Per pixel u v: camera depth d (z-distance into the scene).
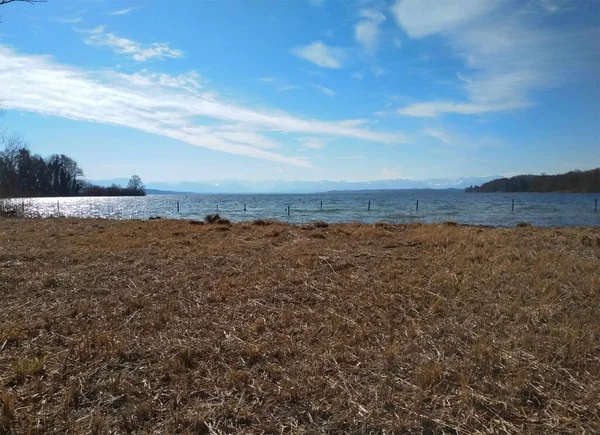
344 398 3.10
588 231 12.45
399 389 3.25
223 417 2.86
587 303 5.21
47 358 3.71
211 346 4.01
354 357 3.78
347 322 4.68
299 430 2.73
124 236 11.74
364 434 2.71
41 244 10.03
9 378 3.33
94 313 4.98
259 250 9.17
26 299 5.49
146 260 7.92
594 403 3.00
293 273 6.82
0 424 2.74
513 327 4.50
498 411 2.94
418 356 3.79
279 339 4.22
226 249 9.21
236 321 4.73
